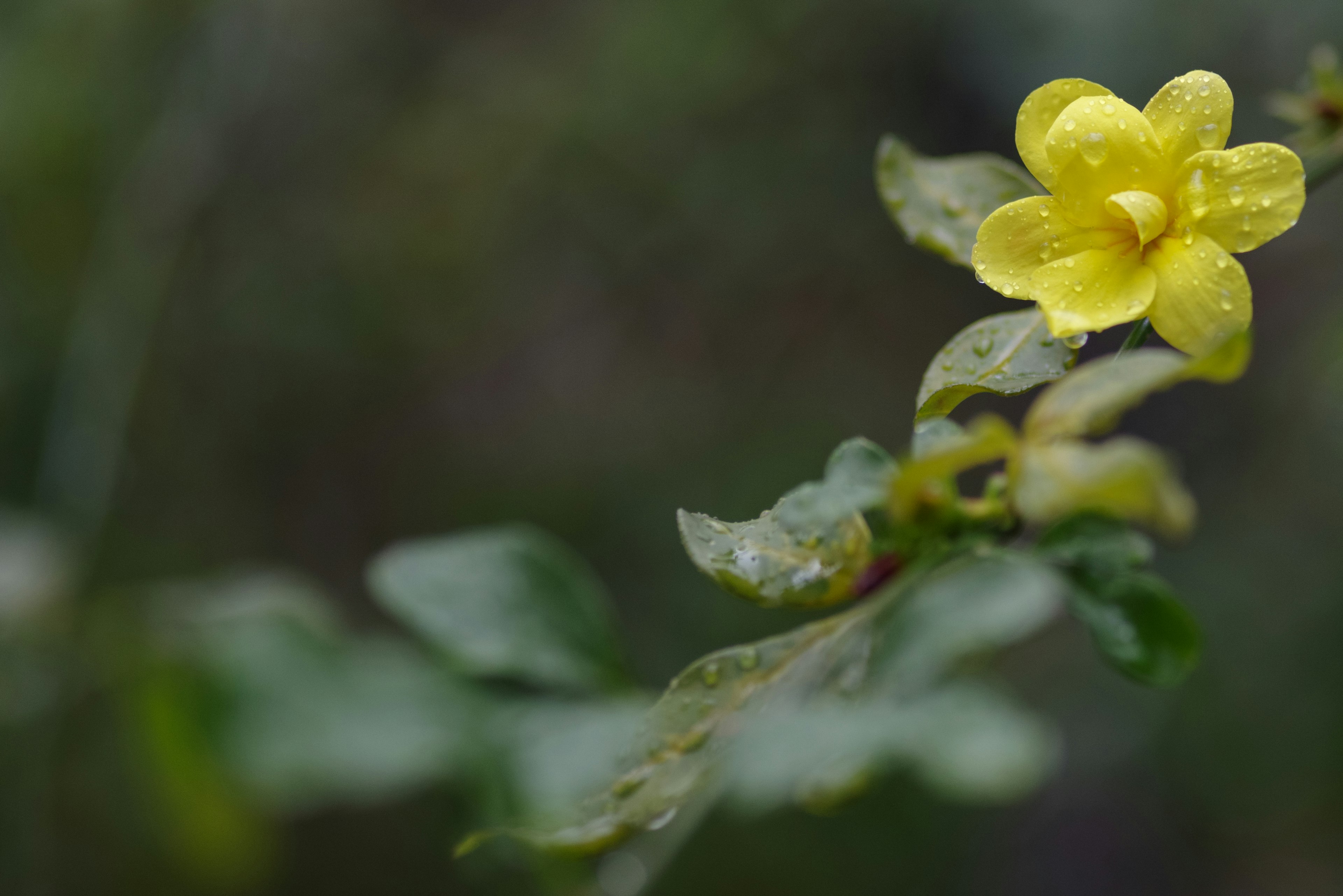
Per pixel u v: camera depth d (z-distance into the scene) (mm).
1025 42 1336
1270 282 1470
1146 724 1482
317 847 1457
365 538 1657
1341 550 1376
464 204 1663
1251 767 1413
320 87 1546
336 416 1655
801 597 492
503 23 1690
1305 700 1384
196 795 693
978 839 1483
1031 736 598
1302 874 1400
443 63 1650
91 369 1126
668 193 1655
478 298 1683
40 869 1164
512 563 606
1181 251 486
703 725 483
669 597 1552
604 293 1703
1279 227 484
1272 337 1463
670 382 1704
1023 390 487
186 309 1559
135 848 1306
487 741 601
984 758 594
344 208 1621
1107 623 503
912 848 1455
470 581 604
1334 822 1396
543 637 604
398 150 1632
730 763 591
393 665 626
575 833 479
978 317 1643
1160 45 1245
